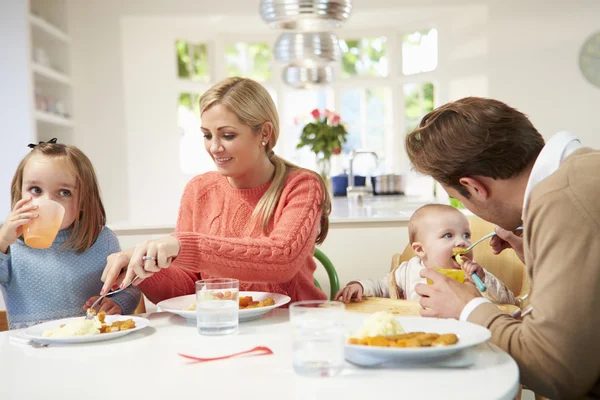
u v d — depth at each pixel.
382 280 2.04
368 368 0.94
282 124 7.16
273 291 1.64
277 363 0.98
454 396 0.81
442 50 6.67
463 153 1.13
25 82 4.61
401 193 4.64
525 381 1.03
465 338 0.99
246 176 1.67
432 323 1.11
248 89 1.55
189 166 6.77
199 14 5.98
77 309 1.65
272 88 7.15
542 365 0.99
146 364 1.00
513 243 1.46
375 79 7.13
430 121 1.20
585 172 1.01
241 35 6.98
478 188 1.16
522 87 6.19
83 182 1.65
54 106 5.42
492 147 1.12
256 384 0.88
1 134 4.60
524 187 1.15
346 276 2.27
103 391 0.87
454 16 6.49
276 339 1.14
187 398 0.83
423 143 1.19
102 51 5.92
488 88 6.24
